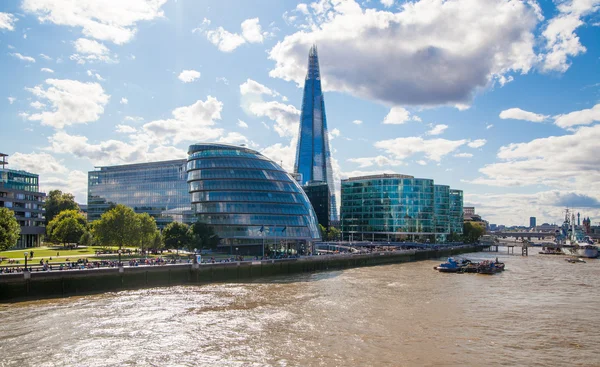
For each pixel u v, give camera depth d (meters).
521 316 72.69
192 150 165.88
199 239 134.88
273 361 49.16
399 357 51.34
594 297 91.31
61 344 53.19
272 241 155.00
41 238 161.38
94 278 87.75
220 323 64.25
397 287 101.75
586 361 51.34
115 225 125.00
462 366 49.06
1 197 144.50
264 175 157.38
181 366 47.28
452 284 108.69
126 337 56.47
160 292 89.56
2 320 63.56
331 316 69.88
